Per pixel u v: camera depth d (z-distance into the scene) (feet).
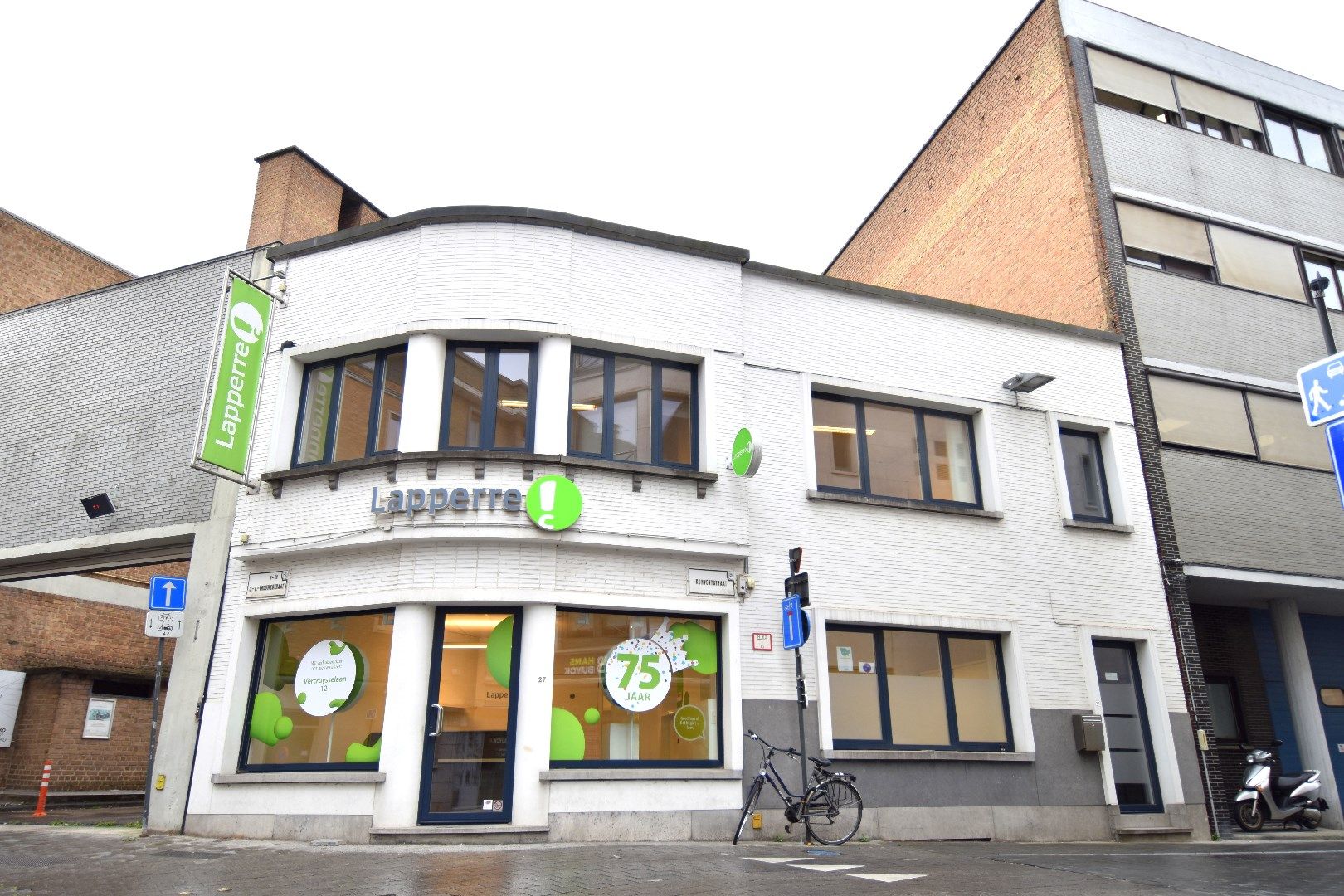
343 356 39.81
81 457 44.98
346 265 40.16
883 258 77.46
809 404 42.14
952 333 46.75
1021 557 43.93
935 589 41.57
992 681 42.01
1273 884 24.31
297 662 36.14
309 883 22.89
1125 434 49.01
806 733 37.19
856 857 29.32
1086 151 55.31
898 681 40.11
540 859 27.14
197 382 43.34
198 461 35.24
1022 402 47.11
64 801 56.54
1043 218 58.03
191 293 45.32
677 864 26.08
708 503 37.99
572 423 37.70
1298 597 54.24
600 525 35.88
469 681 34.04
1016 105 61.62
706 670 36.94
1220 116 60.95
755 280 43.19
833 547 40.34
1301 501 52.70
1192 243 56.29
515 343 38.29
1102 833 40.78
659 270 40.50
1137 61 59.47
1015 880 24.29
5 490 46.34
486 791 33.09
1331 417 23.67
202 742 35.17
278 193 63.87
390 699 33.32
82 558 44.93
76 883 23.30
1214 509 50.06
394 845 31.04
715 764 35.91
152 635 35.68
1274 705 56.29
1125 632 44.65
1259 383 54.24
